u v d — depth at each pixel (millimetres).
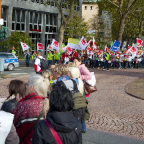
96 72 21406
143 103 9531
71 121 2389
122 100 10039
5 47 35719
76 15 45500
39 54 8750
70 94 2535
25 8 44688
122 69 25094
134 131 6207
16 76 17219
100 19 53125
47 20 49719
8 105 3410
